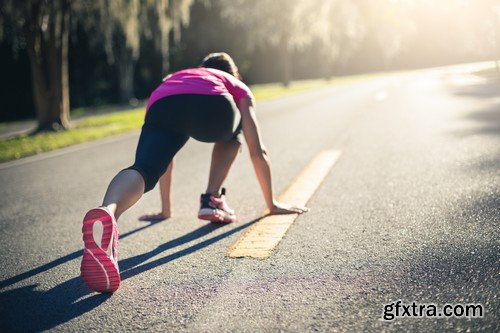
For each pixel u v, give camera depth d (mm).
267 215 3219
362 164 4801
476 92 13578
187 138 2746
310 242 2625
